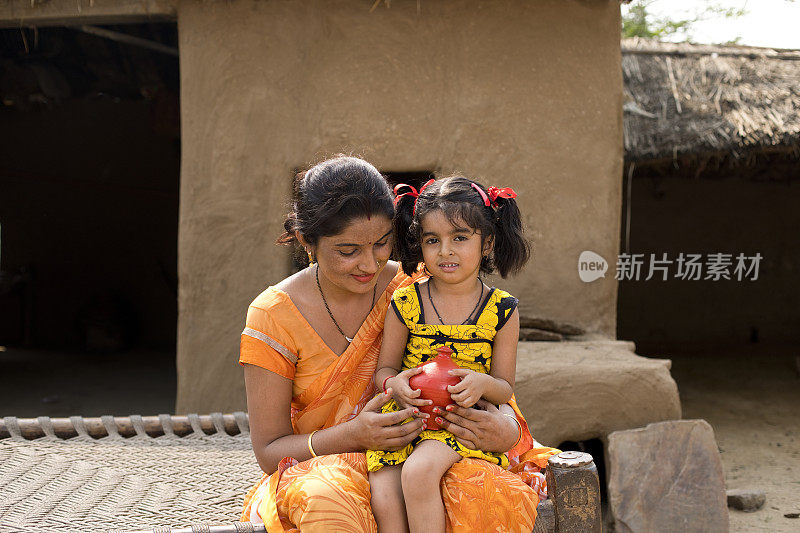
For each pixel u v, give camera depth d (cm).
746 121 645
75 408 715
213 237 535
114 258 1066
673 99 679
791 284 992
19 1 527
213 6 528
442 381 204
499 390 213
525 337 524
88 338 1013
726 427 639
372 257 203
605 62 540
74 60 830
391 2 529
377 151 533
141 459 313
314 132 532
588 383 445
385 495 197
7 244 1048
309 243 206
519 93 535
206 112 533
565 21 535
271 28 529
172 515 256
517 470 222
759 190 985
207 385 532
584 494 204
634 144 638
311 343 217
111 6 529
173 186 1065
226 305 533
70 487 280
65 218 1056
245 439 343
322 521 185
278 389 216
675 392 453
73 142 1049
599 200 542
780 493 498
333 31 529
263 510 205
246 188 533
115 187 1005
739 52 746
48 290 1057
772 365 853
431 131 534
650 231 991
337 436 207
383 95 532
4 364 917
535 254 538
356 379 226
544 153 538
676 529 410
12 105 950
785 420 656
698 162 692
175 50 692
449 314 224
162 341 1073
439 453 200
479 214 216
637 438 432
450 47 531
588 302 542
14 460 308
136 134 1056
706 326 999
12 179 1043
